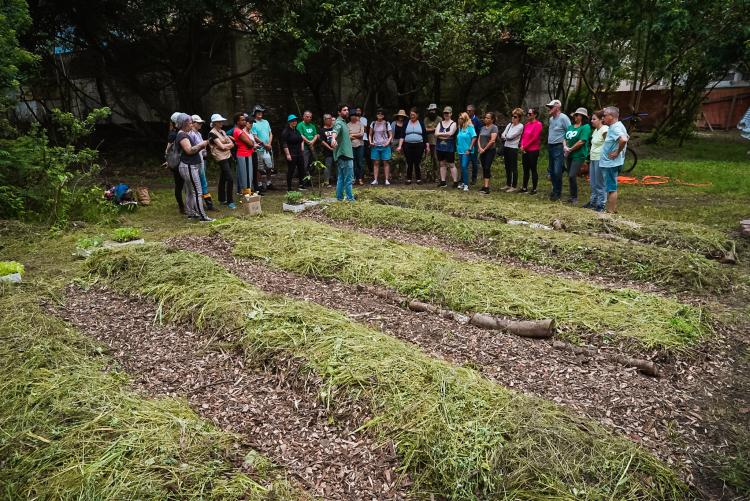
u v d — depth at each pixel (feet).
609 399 11.67
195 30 46.85
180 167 27.14
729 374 13.01
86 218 27.73
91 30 45.60
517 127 34.47
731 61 48.42
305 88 57.11
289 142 35.45
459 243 23.34
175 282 17.26
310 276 19.07
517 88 59.93
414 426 10.21
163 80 53.06
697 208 29.30
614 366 13.10
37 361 12.71
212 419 11.07
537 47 48.65
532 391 11.89
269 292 17.48
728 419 11.21
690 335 14.32
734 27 45.75
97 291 17.90
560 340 14.29
